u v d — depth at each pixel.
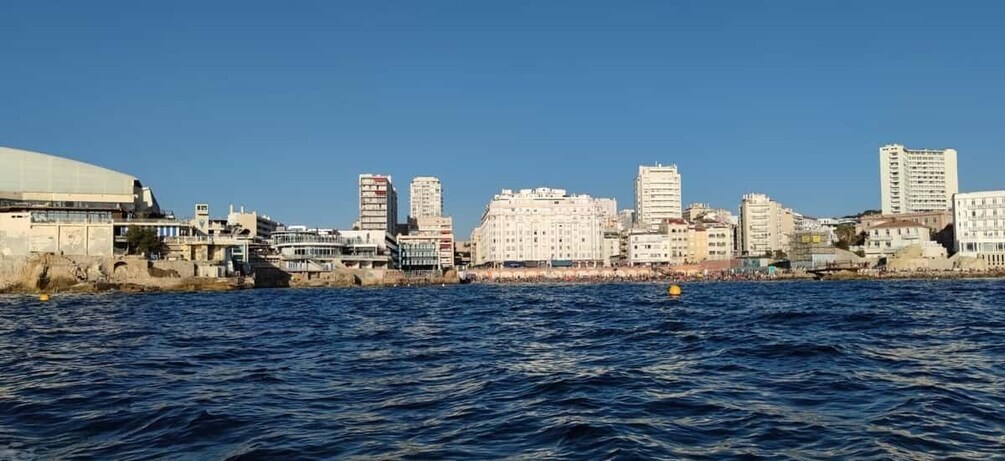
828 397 24.44
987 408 22.33
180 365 34.00
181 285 157.00
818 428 20.16
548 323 57.97
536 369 31.62
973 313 60.44
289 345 42.94
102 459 17.72
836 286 152.25
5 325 59.75
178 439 19.61
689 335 44.59
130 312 78.75
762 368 30.77
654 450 18.06
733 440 19.03
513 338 46.06
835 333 44.34
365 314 73.81
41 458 17.84
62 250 152.62
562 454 17.84
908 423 20.56
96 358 36.66
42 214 156.75
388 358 36.25
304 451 18.28
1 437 19.89
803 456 17.50
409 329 53.94
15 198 164.75
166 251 165.12
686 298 101.75
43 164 167.88
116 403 24.33
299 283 198.75
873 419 21.09
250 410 23.16
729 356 34.47
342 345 42.75
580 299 105.12
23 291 143.25
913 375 28.41
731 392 25.55
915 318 54.88
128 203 173.38
